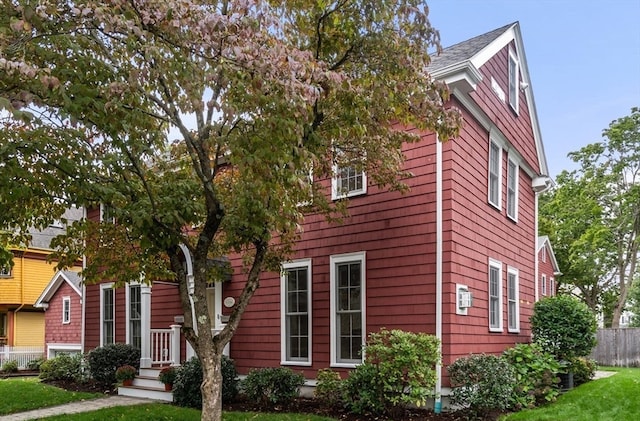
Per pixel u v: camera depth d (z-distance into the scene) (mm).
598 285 31141
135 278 7609
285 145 5375
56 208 6680
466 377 8211
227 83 5680
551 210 30844
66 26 5238
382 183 8422
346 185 10453
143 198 6484
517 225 13102
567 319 11461
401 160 8305
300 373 10039
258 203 6250
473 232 9867
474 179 10141
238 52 4887
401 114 7031
